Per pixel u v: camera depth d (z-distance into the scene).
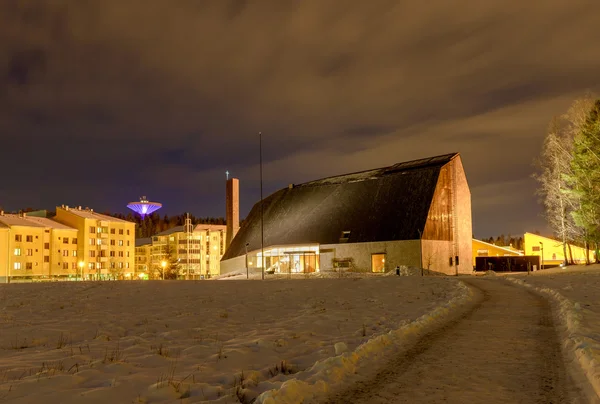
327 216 71.94
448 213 65.75
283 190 89.44
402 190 66.94
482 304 19.48
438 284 29.97
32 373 8.52
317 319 16.08
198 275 133.12
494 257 76.38
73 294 27.95
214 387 7.57
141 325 15.81
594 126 52.91
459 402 6.85
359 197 71.56
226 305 21.73
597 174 51.94
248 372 8.61
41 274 97.88
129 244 118.75
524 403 6.79
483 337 12.02
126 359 9.77
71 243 105.19
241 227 90.50
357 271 63.69
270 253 73.69
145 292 28.59
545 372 8.48
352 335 12.80
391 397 7.14
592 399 6.84
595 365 8.10
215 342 12.08
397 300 22.19
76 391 7.15
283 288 29.89
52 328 15.12
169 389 7.37
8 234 91.69
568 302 17.56
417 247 59.09
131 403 6.71
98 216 114.31
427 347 10.88
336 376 8.22
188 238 133.12
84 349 11.25
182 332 13.92
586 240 55.44
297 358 9.97
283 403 6.64
